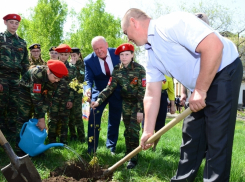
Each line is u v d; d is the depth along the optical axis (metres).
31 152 3.69
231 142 2.35
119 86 4.59
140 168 3.76
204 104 2.16
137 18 2.46
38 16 22.66
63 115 5.20
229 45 2.42
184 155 2.79
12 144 4.89
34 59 6.16
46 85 4.01
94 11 24.19
